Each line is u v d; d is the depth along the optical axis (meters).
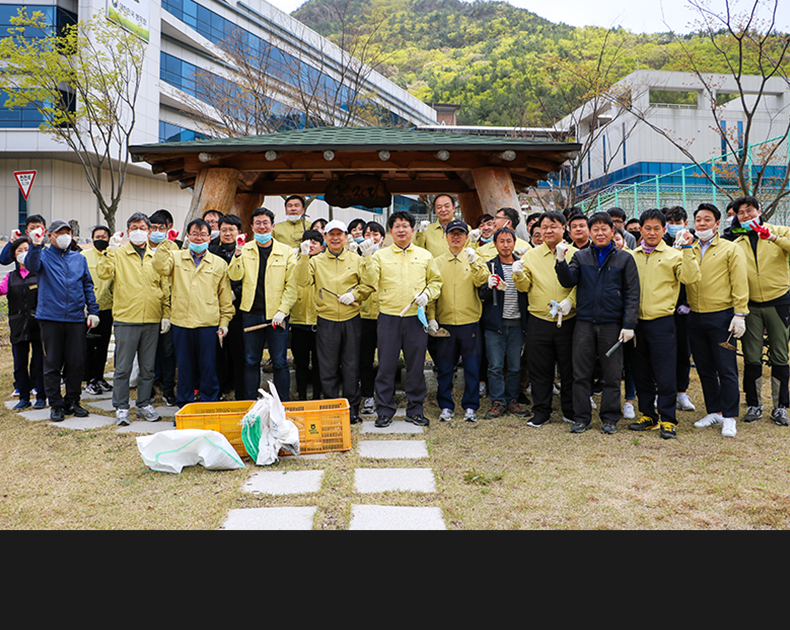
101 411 5.61
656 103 27.03
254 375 5.27
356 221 6.45
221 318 5.34
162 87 24.14
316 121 15.27
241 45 15.84
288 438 4.08
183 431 3.97
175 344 5.27
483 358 6.09
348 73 17.64
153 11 23.56
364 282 5.00
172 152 6.10
